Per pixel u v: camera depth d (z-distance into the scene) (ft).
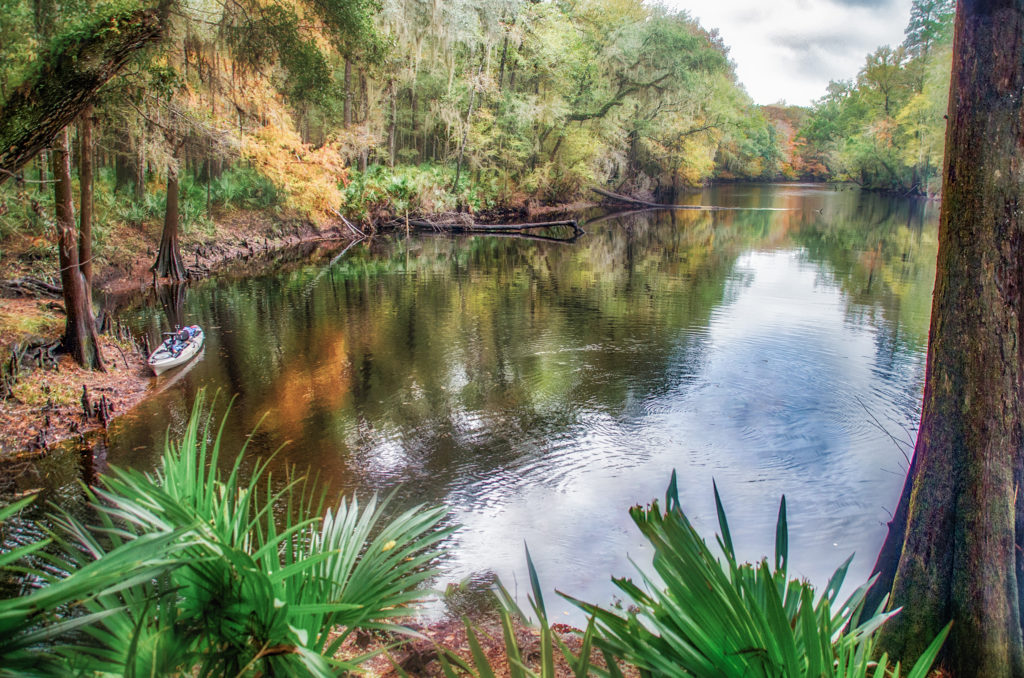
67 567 6.25
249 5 41.22
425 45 116.26
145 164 77.71
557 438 32.99
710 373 42.88
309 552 8.56
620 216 157.69
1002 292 12.82
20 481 28.40
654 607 6.94
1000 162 12.71
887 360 45.06
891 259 88.84
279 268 86.63
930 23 161.68
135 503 7.00
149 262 76.43
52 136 24.52
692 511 25.76
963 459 12.85
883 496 26.76
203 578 6.79
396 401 38.22
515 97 143.74
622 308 61.77
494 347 49.44
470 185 142.41
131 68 34.68
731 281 74.59
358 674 13.29
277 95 73.31
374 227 126.52
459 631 17.17
